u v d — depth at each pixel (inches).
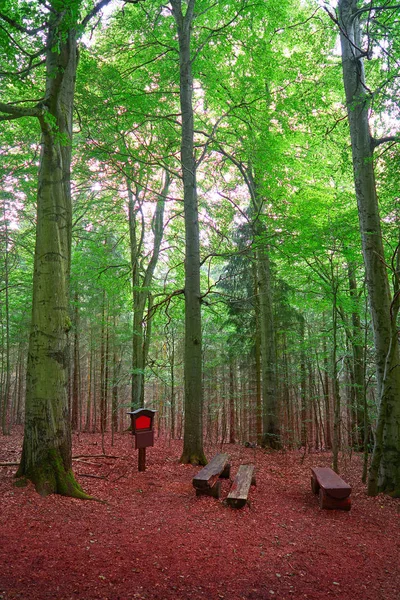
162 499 250.5
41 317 251.6
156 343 1069.8
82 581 136.5
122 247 907.4
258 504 255.1
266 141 470.3
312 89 472.4
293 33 534.3
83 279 667.4
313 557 175.5
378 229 341.4
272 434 525.3
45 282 255.4
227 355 701.9
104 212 792.3
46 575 137.9
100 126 455.2
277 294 597.9
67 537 172.2
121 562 153.4
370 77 460.4
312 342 564.4
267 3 442.6
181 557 162.9
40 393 243.6
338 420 351.3
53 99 265.0
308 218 410.3
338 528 217.6
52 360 248.7
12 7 261.6
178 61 468.1
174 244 823.7
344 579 156.9
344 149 408.8
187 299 410.3
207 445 550.0
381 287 331.9
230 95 482.3
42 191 264.5
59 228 265.7
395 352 321.1
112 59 565.6
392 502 278.1
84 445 469.7
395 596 146.3
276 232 450.3
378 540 203.3
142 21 475.8
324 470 288.0
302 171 551.2
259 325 604.4
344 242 402.3
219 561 162.9
